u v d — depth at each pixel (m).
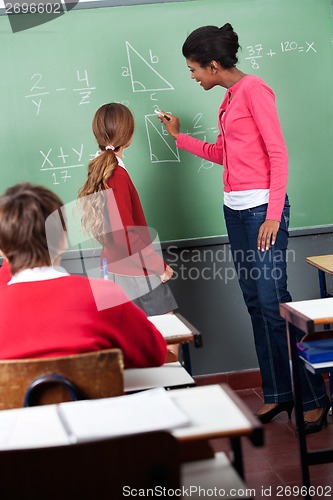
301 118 4.10
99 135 3.55
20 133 3.97
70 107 3.99
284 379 3.64
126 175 3.50
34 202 2.06
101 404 1.74
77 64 3.97
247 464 3.17
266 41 4.05
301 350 2.73
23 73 3.95
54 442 1.56
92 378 1.92
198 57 3.51
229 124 3.52
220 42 3.48
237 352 4.22
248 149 3.50
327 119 4.11
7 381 1.91
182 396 1.79
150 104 4.03
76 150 4.01
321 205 4.16
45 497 1.40
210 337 4.20
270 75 4.07
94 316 2.08
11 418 1.70
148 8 3.98
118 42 3.98
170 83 4.02
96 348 2.04
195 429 1.58
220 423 1.61
